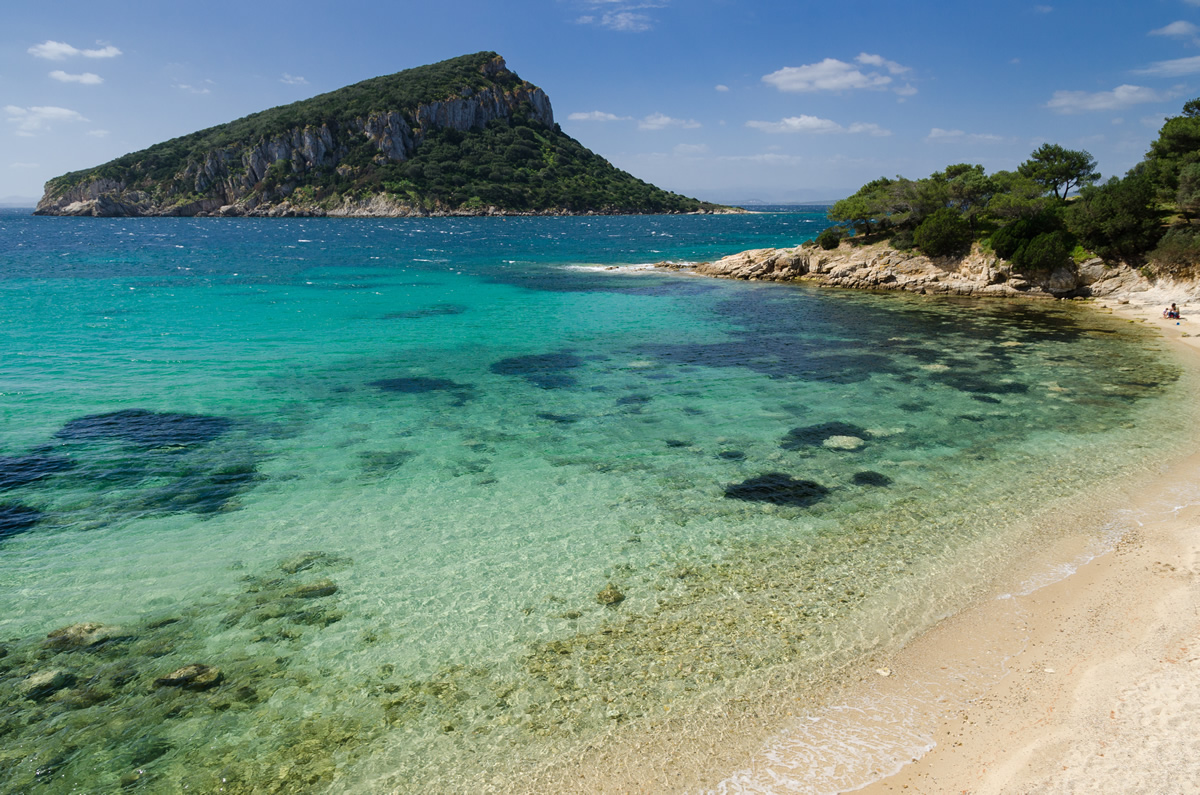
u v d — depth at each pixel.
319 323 37.78
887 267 53.28
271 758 8.02
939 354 30.08
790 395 23.89
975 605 11.00
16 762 7.90
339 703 8.95
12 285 50.31
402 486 16.09
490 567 12.42
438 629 10.54
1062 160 56.31
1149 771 7.11
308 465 17.31
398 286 55.75
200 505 14.90
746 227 165.75
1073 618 10.52
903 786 7.36
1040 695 8.73
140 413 20.97
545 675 9.45
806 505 15.00
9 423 19.61
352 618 10.83
